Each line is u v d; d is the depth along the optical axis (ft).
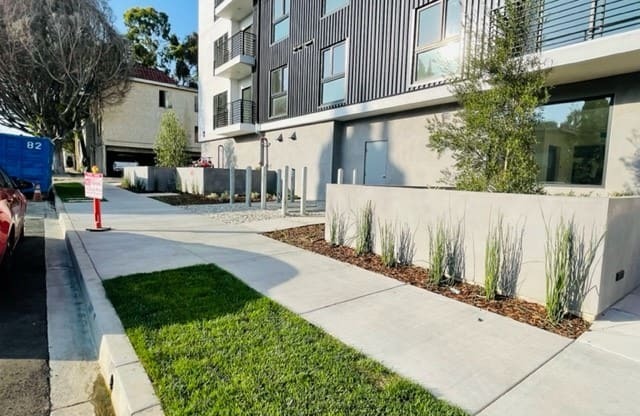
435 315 11.53
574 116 24.45
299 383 7.55
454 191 15.14
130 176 59.57
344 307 11.99
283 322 10.48
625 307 12.25
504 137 15.66
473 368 8.45
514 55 16.02
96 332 10.30
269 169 52.37
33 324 11.30
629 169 21.93
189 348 8.81
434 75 30.42
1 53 62.54
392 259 16.90
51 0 64.85
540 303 12.49
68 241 20.62
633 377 8.21
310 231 24.80
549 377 8.16
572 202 11.64
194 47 148.66
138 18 138.51
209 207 37.06
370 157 38.93
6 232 13.58
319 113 42.11
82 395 7.98
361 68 37.04
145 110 98.89
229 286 13.41
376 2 35.42
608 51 19.61
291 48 47.19
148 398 6.91
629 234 13.19
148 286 13.16
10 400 7.66
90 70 69.10
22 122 76.64
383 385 7.61
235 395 7.09
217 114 67.87
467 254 14.64
